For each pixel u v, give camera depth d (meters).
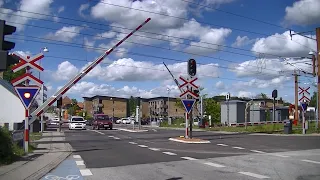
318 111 37.19
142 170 10.74
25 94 14.70
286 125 32.09
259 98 93.88
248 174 10.00
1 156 11.95
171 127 53.59
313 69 37.62
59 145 19.41
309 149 17.81
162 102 130.75
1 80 38.09
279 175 9.84
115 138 26.16
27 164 11.67
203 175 9.84
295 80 48.69
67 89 19.14
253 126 43.44
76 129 44.88
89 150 16.97
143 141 23.08
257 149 17.73
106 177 9.53
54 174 10.02
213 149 17.64
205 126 48.22
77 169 10.94
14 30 8.93
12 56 8.08
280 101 105.50
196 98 23.25
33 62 15.52
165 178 9.37
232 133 33.25
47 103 18.45
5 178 9.13
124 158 13.79
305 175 9.85
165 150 17.05
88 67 19.98
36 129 35.16
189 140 21.95
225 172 10.36
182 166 11.60
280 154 15.38
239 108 52.75
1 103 37.44
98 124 45.09
